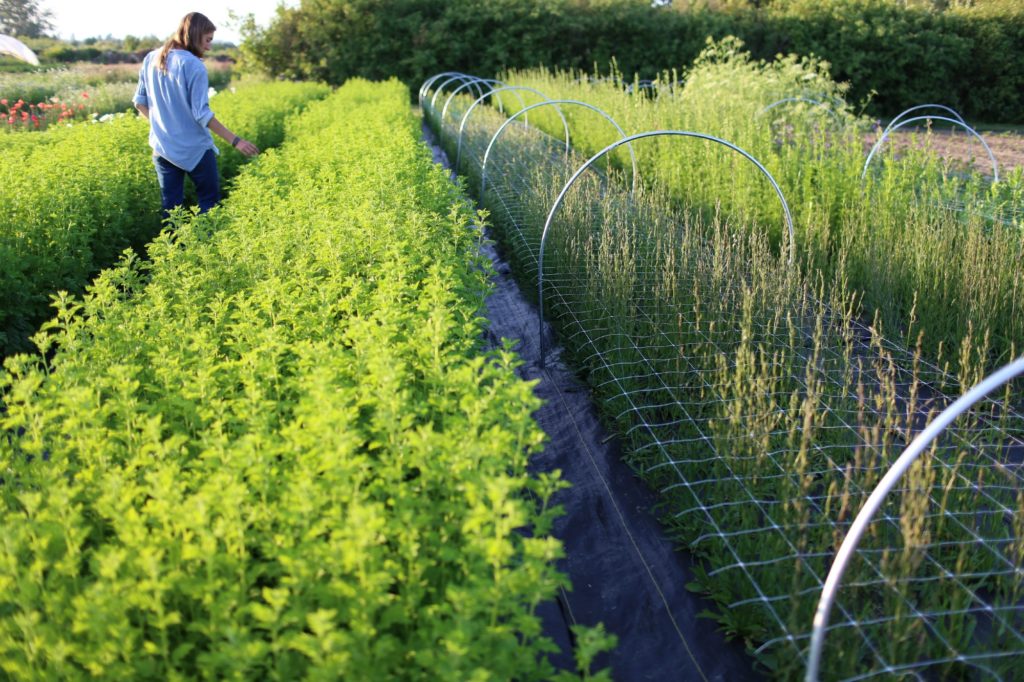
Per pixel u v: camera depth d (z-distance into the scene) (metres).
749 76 12.41
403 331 3.78
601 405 4.74
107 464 2.78
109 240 6.66
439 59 30.44
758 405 3.80
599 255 5.43
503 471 2.48
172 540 2.30
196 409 3.04
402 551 2.23
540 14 30.03
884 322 5.59
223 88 32.28
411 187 5.70
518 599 2.23
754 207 7.21
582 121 13.67
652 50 30.98
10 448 3.04
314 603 2.25
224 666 2.04
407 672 2.10
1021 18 27.17
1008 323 5.16
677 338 4.80
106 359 3.57
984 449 3.90
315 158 7.31
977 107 28.23
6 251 5.04
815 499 3.67
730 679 2.89
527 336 6.01
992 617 2.91
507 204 8.27
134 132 9.16
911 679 2.74
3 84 20.31
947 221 6.04
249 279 4.58
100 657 1.97
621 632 3.13
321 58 30.23
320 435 2.64
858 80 28.47
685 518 3.65
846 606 3.00
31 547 2.26
